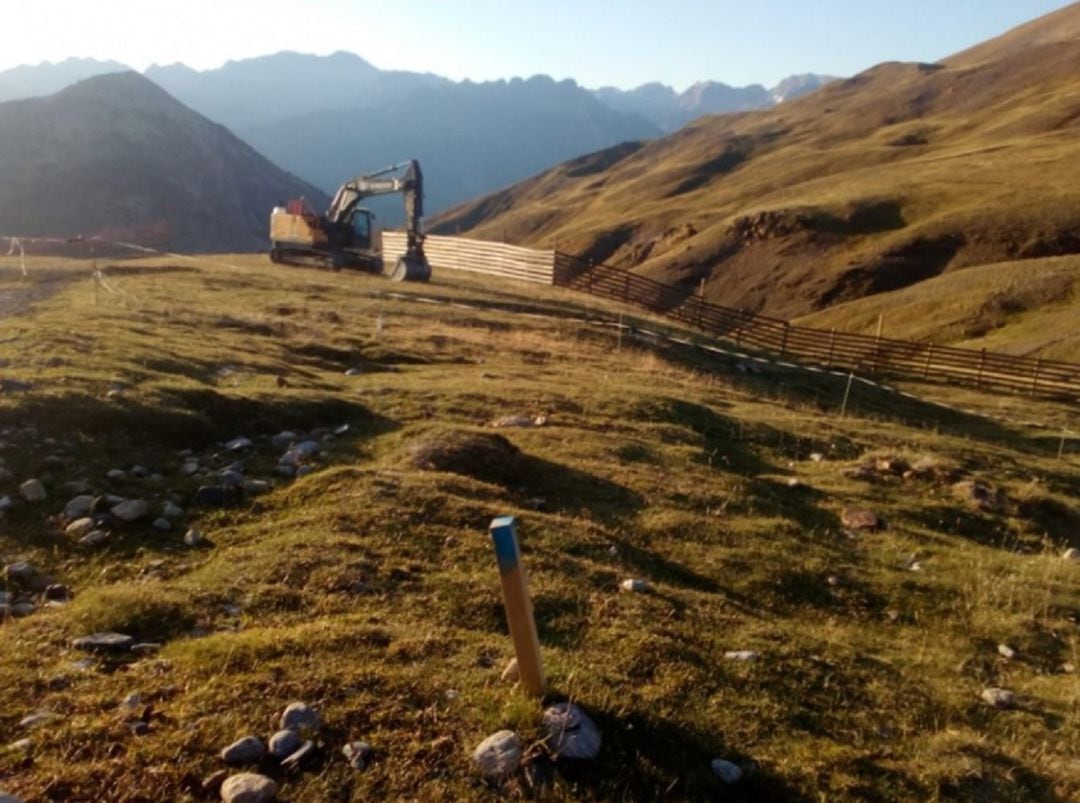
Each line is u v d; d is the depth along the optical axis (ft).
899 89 570.05
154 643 19.20
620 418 51.34
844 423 60.39
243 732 15.07
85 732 14.90
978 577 31.27
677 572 28.89
